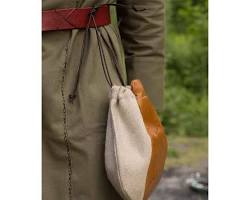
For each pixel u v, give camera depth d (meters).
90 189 2.06
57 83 2.06
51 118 2.06
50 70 2.06
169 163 5.00
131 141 1.98
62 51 2.06
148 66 2.28
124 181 1.95
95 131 2.06
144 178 1.98
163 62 2.32
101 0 2.10
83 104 2.05
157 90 2.31
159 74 2.31
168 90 5.70
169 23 5.73
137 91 2.05
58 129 2.06
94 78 2.07
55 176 2.08
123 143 1.96
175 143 5.39
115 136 1.97
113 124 1.98
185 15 5.60
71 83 2.06
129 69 2.30
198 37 5.64
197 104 5.63
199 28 5.59
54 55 2.06
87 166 2.06
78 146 2.05
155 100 2.31
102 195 2.08
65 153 2.07
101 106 2.07
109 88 2.09
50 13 2.05
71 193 2.07
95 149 2.06
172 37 5.75
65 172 2.07
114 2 2.16
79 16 2.07
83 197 2.07
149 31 2.26
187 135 5.57
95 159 2.06
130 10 2.25
